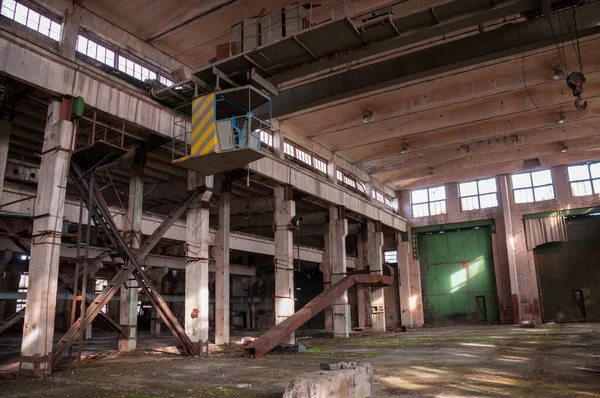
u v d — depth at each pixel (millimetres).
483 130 29500
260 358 16828
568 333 24859
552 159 37000
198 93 17438
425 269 41844
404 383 10469
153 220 24141
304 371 12797
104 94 16141
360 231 39938
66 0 15695
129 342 18953
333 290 25172
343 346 21906
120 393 9875
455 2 13125
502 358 14852
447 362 14219
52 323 13203
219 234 24391
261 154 15336
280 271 24719
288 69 15992
